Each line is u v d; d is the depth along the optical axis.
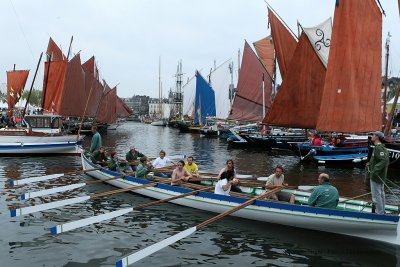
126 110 95.56
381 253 11.32
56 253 10.99
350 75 26.92
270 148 43.19
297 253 11.34
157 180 17.72
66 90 47.31
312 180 23.39
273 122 35.47
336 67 27.44
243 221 13.92
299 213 12.59
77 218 14.23
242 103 54.62
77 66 49.28
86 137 59.94
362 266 10.58
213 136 66.44
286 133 47.62
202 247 11.73
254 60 52.75
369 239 12.00
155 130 91.44
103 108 72.00
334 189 12.58
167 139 60.00
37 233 12.54
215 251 11.43
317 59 32.53
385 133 26.41
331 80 27.77
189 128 79.88
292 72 33.34
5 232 12.56
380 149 12.14
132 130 90.19
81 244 11.72
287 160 33.16
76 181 20.89
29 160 30.22
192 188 16.11
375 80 26.16
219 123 71.25
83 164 24.05
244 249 11.62
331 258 11.03
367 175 22.28
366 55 26.20
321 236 12.56
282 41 38.59
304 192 14.70
